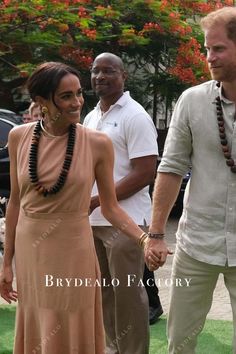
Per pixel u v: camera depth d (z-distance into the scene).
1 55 14.11
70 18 14.12
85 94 14.85
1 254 6.80
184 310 4.34
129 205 5.35
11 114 12.61
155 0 15.19
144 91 16.62
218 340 6.57
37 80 4.05
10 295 4.42
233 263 4.11
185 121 4.20
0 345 6.25
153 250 4.31
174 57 15.99
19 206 4.33
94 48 15.48
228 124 4.07
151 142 5.33
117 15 14.73
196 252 4.19
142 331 5.32
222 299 8.20
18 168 4.18
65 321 4.12
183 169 4.29
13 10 13.77
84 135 4.16
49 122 4.12
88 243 4.15
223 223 4.12
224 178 4.09
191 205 4.21
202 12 16.09
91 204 5.25
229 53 3.96
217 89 4.11
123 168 5.37
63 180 4.02
